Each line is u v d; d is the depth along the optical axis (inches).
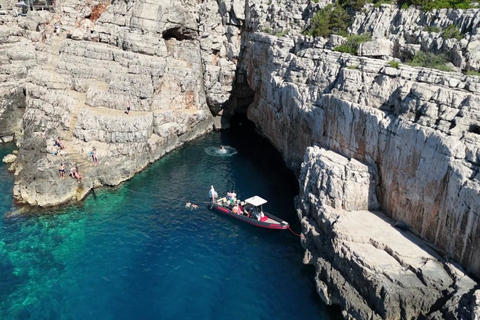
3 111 2484.0
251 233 1631.4
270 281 1384.1
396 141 1322.6
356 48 1658.5
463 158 1113.4
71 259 1461.6
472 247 1076.5
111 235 1600.6
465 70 1373.0
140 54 2317.9
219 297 1314.0
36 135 2132.1
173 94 2452.0
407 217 1318.9
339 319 1225.4
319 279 1326.3
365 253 1224.2
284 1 2285.9
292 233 1628.9
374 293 1136.2
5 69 2571.4
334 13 1892.2
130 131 2106.3
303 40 1983.3
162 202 1838.1
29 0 3090.6
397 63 1465.3
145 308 1267.2
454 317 1005.2
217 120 2768.2
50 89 2288.4
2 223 1648.6
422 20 1577.3
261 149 2428.6
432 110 1226.6
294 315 1248.2
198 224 1686.8
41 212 1732.3
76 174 1851.6
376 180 1441.9
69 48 2345.0
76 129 2101.4
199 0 2664.9
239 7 2517.2
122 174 2001.7
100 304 1278.3
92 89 2204.7
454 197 1120.8
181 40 2645.2
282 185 1999.3
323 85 1726.1
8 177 2025.1
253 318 1236.5
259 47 2322.8
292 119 1993.1
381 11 1712.6
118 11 2407.7
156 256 1493.6
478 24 1381.6
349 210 1439.5
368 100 1478.8
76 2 2628.0
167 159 2274.9
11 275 1379.2
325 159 1557.6
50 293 1314.0
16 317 1223.5
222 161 2260.1
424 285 1101.7
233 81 2691.9
